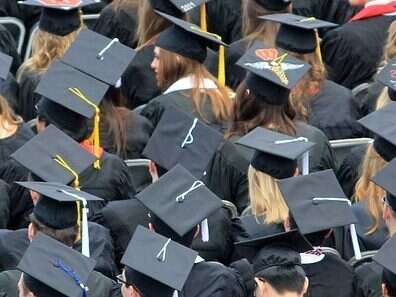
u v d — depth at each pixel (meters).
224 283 21.92
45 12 30.12
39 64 30.23
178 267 21.56
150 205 23.16
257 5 30.52
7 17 35.09
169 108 25.66
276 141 24.48
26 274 21.05
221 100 27.67
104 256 23.25
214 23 34.56
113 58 27.61
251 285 22.50
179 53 28.12
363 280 22.53
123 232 24.19
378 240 23.91
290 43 29.02
